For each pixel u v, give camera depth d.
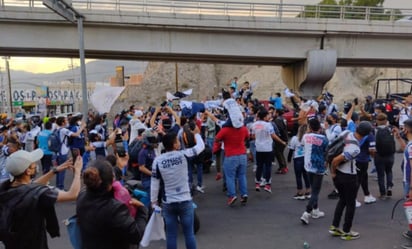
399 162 12.16
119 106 53.31
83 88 18.25
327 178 9.93
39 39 24.16
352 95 46.72
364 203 7.68
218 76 60.84
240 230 6.27
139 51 25.69
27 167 3.18
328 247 5.45
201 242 5.75
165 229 4.71
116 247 3.00
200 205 7.85
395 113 16.52
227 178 7.61
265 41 27.45
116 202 2.97
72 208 7.91
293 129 18.05
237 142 7.52
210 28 26.14
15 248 3.06
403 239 5.70
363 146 7.29
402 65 33.53
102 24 24.66
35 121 13.73
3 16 23.20
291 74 32.25
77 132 9.39
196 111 9.69
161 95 55.91
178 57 28.98
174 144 4.53
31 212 3.05
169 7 25.91
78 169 3.47
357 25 27.55
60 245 5.79
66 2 16.09
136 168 6.41
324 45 28.05
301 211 7.28
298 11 27.72
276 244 5.61
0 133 10.38
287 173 10.89
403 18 29.70
